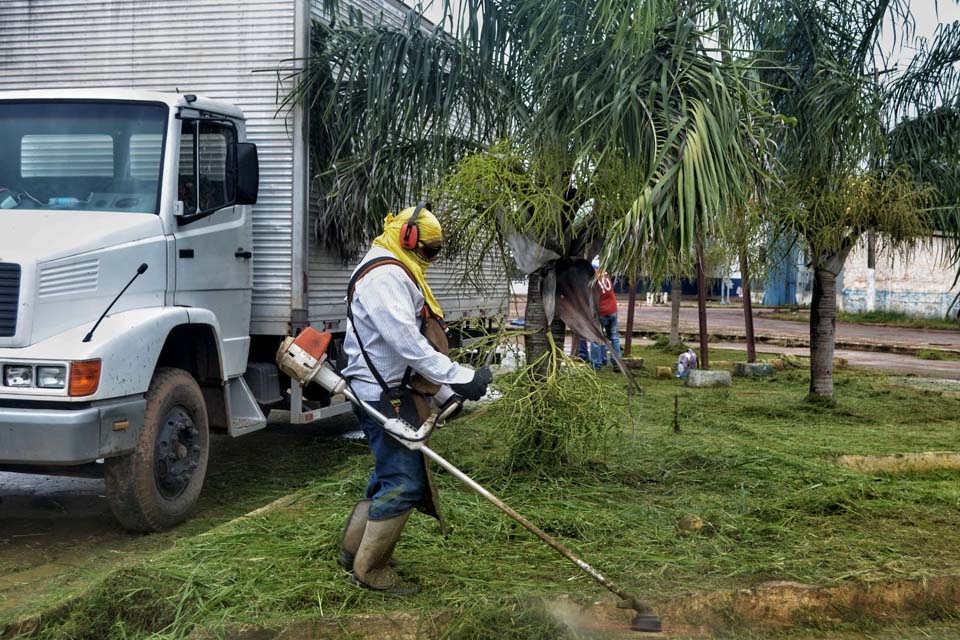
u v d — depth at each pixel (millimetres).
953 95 10367
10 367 5469
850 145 9484
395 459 4281
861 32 10000
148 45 7754
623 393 6801
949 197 10641
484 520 5391
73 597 4164
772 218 9320
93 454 5445
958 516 5824
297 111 7434
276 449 8641
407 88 7309
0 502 6605
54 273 5652
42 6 7953
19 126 6594
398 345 4109
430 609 4035
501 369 6746
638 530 5336
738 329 27656
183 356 6758
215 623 3854
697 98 6148
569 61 6539
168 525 6008
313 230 7809
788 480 6523
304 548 4754
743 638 4148
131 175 6496
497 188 6414
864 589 4445
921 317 33562
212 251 6871
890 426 9586
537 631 3943
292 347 4336
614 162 6125
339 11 7855
